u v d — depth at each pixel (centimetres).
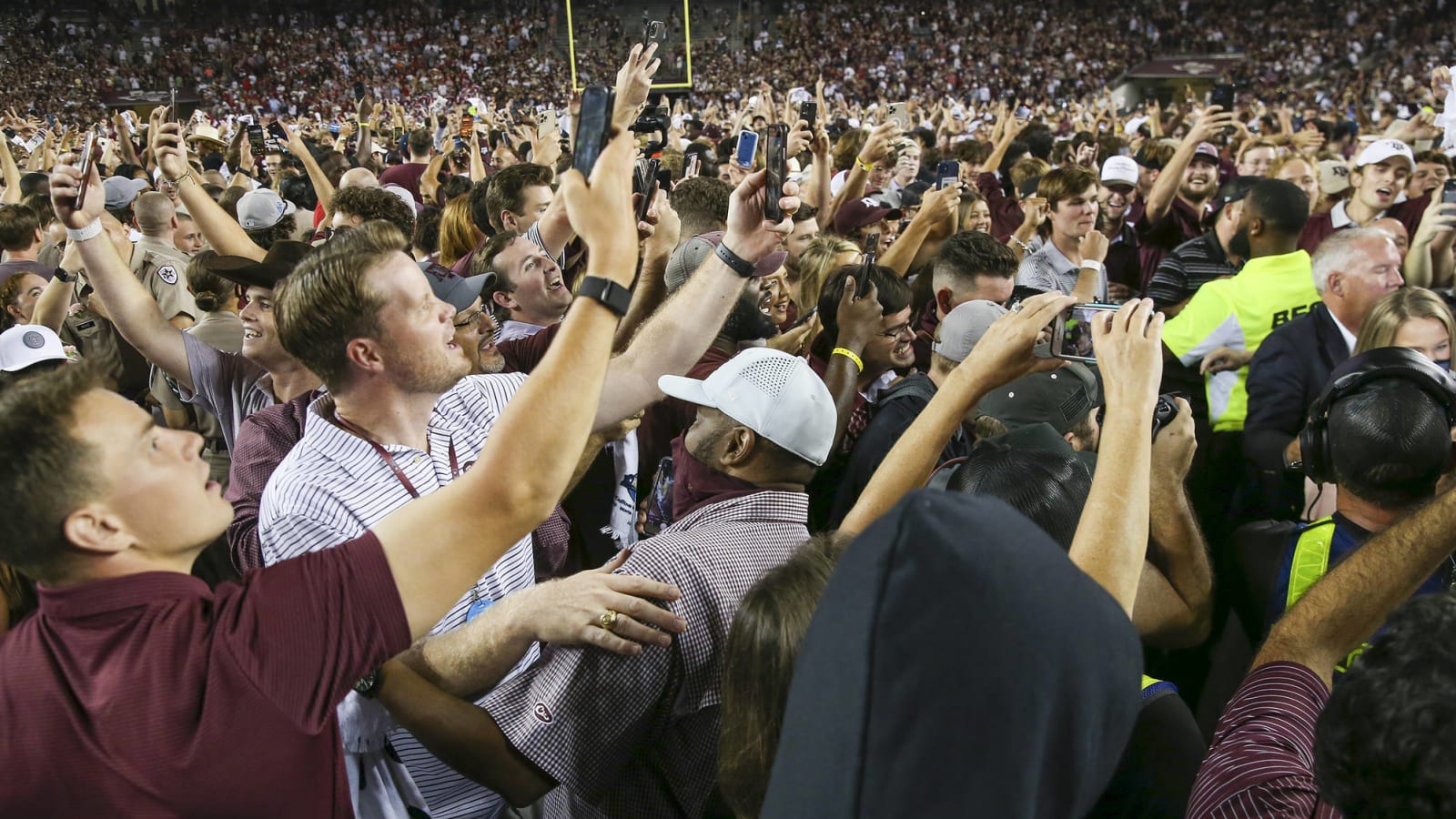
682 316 240
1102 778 76
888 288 325
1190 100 1653
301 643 123
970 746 70
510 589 221
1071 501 192
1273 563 219
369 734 182
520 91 3988
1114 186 623
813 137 561
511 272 364
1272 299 378
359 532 197
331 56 4097
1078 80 3884
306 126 1970
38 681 121
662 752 182
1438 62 3369
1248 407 360
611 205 138
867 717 71
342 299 197
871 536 75
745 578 181
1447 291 423
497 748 174
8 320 474
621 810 185
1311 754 144
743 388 194
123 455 123
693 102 3089
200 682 120
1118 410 155
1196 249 512
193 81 3912
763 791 134
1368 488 205
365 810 185
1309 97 3256
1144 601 208
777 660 133
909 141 859
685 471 212
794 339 381
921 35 4097
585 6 4081
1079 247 524
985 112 2278
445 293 291
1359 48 3666
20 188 782
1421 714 99
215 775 119
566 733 173
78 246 301
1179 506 206
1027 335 191
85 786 118
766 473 197
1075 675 71
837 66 4056
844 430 309
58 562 122
